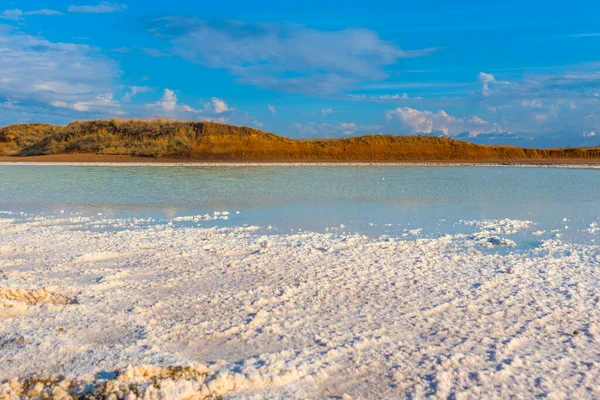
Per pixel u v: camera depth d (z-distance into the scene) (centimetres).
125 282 700
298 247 938
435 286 686
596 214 1385
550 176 2811
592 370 440
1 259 841
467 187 2155
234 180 2478
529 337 515
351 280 711
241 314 568
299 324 541
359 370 434
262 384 404
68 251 902
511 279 720
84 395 368
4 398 363
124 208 1507
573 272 764
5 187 2111
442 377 418
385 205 1573
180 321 545
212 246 944
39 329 501
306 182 2375
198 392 382
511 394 399
